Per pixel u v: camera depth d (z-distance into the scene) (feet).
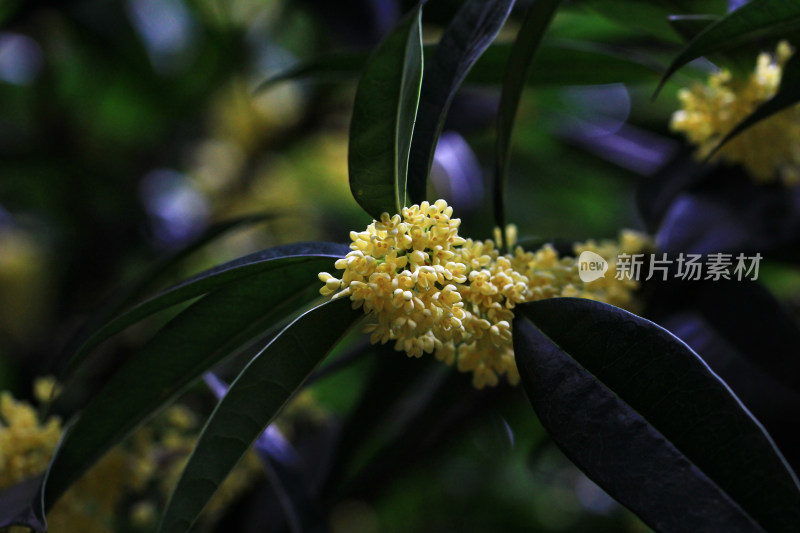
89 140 3.59
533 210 3.41
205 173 3.86
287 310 1.57
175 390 1.60
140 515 1.96
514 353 1.41
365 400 2.00
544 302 1.43
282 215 1.99
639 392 1.35
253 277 1.52
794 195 1.84
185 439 1.93
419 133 1.52
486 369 1.47
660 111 2.95
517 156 3.28
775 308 1.74
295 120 3.80
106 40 3.38
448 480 3.27
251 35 3.62
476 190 2.59
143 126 3.74
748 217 1.82
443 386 1.97
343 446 2.00
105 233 3.42
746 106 1.74
